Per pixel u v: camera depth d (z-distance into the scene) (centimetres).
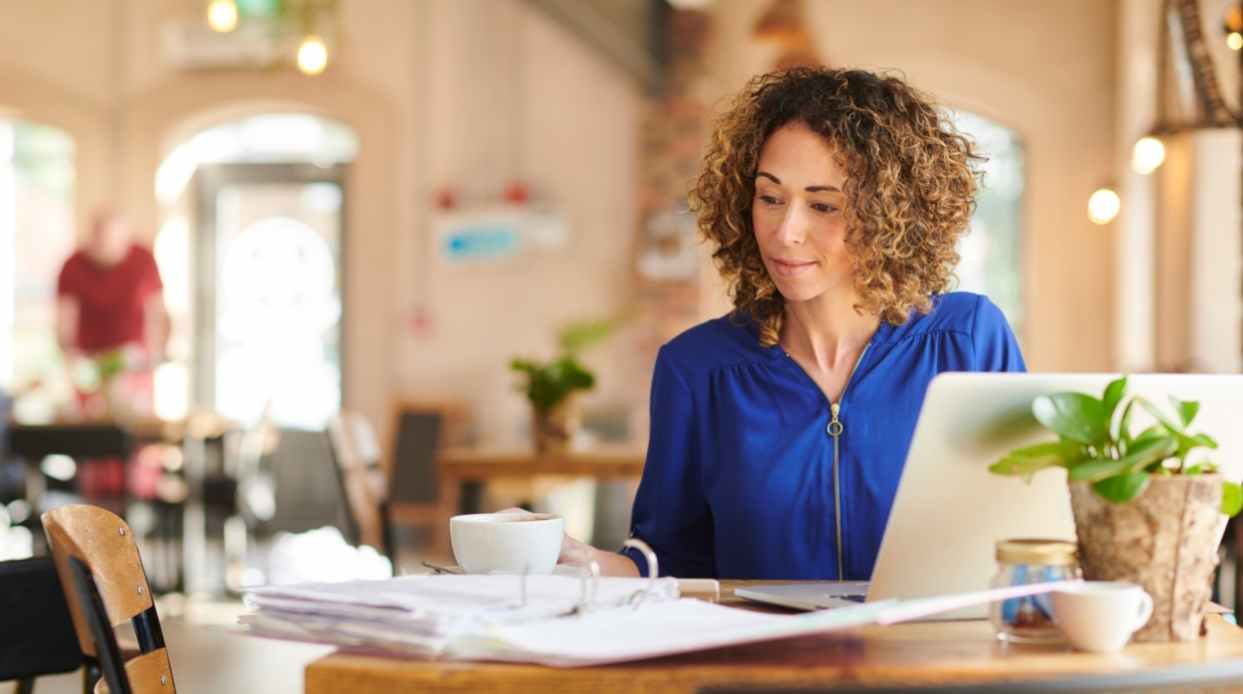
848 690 123
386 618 134
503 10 903
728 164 200
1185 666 130
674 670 128
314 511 848
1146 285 798
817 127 186
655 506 211
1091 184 824
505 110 903
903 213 189
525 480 562
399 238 916
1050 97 827
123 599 163
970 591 154
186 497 716
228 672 521
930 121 195
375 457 498
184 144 950
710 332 208
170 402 945
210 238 957
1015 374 145
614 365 882
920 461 147
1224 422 153
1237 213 686
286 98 922
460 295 907
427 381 911
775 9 817
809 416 198
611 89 890
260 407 955
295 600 139
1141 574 140
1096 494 141
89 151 937
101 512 165
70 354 823
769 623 132
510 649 129
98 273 826
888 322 200
